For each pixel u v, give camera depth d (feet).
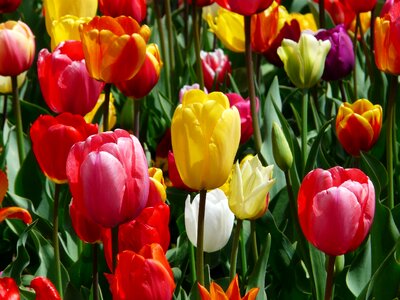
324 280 4.12
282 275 4.37
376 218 4.28
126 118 5.43
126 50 4.27
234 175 3.81
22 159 5.05
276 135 4.03
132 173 3.42
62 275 4.37
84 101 4.54
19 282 4.24
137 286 3.31
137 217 3.63
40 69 4.53
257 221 4.42
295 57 4.62
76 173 3.43
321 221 3.45
